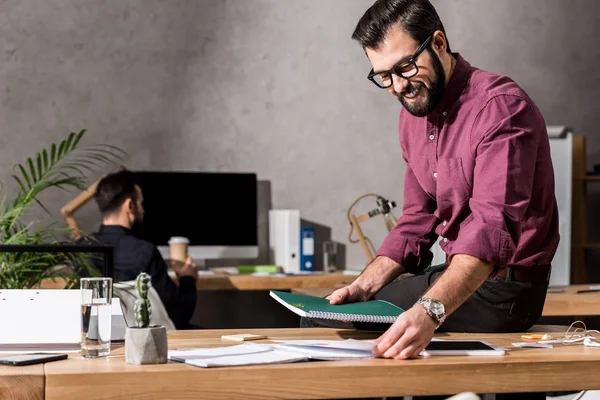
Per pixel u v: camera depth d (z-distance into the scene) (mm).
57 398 1451
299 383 1533
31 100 4922
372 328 2119
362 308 2004
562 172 4836
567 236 4820
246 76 5199
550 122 5539
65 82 4965
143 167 5062
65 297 1851
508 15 5500
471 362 1615
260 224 5238
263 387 1516
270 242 5191
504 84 2084
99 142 5000
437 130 2189
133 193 3883
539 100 5531
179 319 3951
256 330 2131
